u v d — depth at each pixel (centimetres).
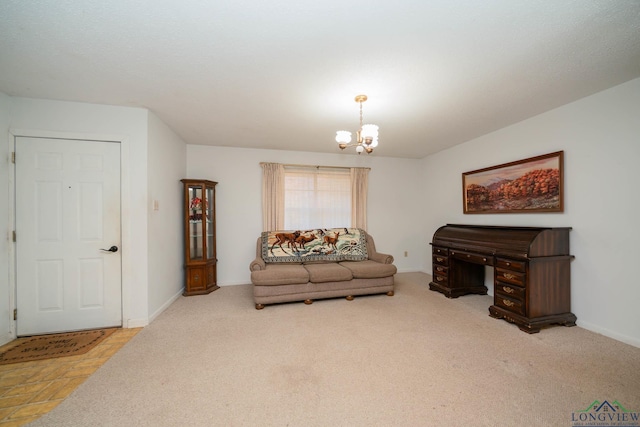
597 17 150
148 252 275
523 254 254
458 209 425
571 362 199
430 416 147
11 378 183
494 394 165
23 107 247
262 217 443
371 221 502
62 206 255
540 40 170
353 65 198
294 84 227
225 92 241
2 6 138
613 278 236
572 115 264
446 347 223
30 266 249
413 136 380
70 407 155
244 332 253
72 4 138
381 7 142
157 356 210
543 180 291
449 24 155
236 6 140
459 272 366
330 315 295
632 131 223
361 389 170
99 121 263
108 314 265
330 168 476
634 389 168
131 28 158
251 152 439
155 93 242
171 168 345
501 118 309
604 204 242
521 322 254
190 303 339
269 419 145
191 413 150
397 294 372
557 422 142
